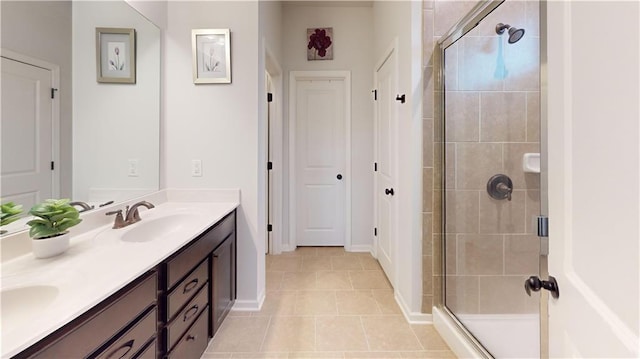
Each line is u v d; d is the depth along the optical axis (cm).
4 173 107
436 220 195
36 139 119
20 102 113
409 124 199
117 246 120
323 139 354
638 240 50
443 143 192
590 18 62
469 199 186
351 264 306
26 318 81
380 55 293
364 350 172
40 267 98
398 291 227
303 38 338
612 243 57
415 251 198
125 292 93
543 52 86
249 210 211
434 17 191
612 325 56
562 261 74
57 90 129
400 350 173
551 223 78
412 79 193
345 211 350
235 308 214
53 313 71
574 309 69
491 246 180
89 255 110
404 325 197
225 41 204
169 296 119
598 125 60
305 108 352
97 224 147
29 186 116
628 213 53
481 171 184
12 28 109
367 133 342
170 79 205
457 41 183
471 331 169
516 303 170
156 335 111
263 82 223
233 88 207
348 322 200
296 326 195
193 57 204
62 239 109
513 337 159
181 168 208
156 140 198
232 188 209
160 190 202
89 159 146
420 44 192
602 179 59
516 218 177
